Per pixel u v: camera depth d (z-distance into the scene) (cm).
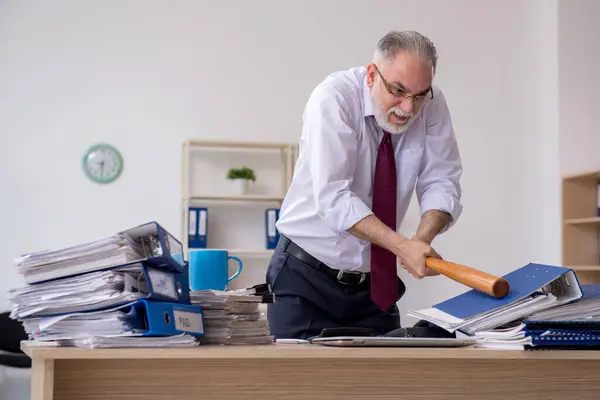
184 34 519
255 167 527
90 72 504
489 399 151
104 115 504
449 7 557
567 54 556
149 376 135
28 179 491
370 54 543
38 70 496
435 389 149
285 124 528
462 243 550
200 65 520
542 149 564
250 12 528
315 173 202
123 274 135
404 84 199
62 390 130
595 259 542
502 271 553
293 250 230
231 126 521
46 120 496
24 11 497
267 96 527
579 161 553
